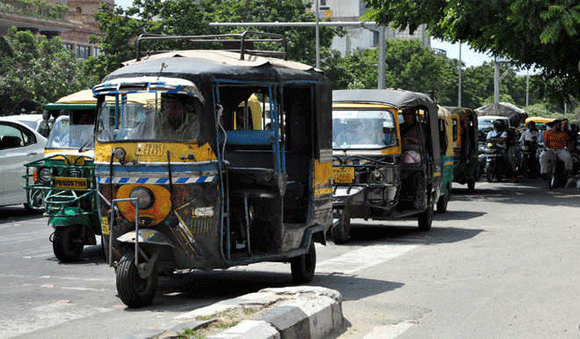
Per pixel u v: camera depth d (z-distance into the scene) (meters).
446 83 92.38
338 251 13.18
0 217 18.91
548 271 10.84
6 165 18.16
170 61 9.12
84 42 63.59
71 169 12.02
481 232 15.65
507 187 28.75
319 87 10.22
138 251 8.41
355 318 8.05
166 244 8.50
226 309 7.30
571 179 29.19
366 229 16.48
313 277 10.57
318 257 12.52
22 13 54.88
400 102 15.21
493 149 30.75
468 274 10.68
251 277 10.74
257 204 9.35
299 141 10.19
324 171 10.47
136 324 7.67
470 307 8.55
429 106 16.28
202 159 8.71
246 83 9.06
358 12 113.62
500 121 34.69
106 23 43.06
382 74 34.34
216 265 8.86
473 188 26.98
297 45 50.84
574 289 9.54
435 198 16.84
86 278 10.70
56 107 13.21
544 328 7.60
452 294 9.27
